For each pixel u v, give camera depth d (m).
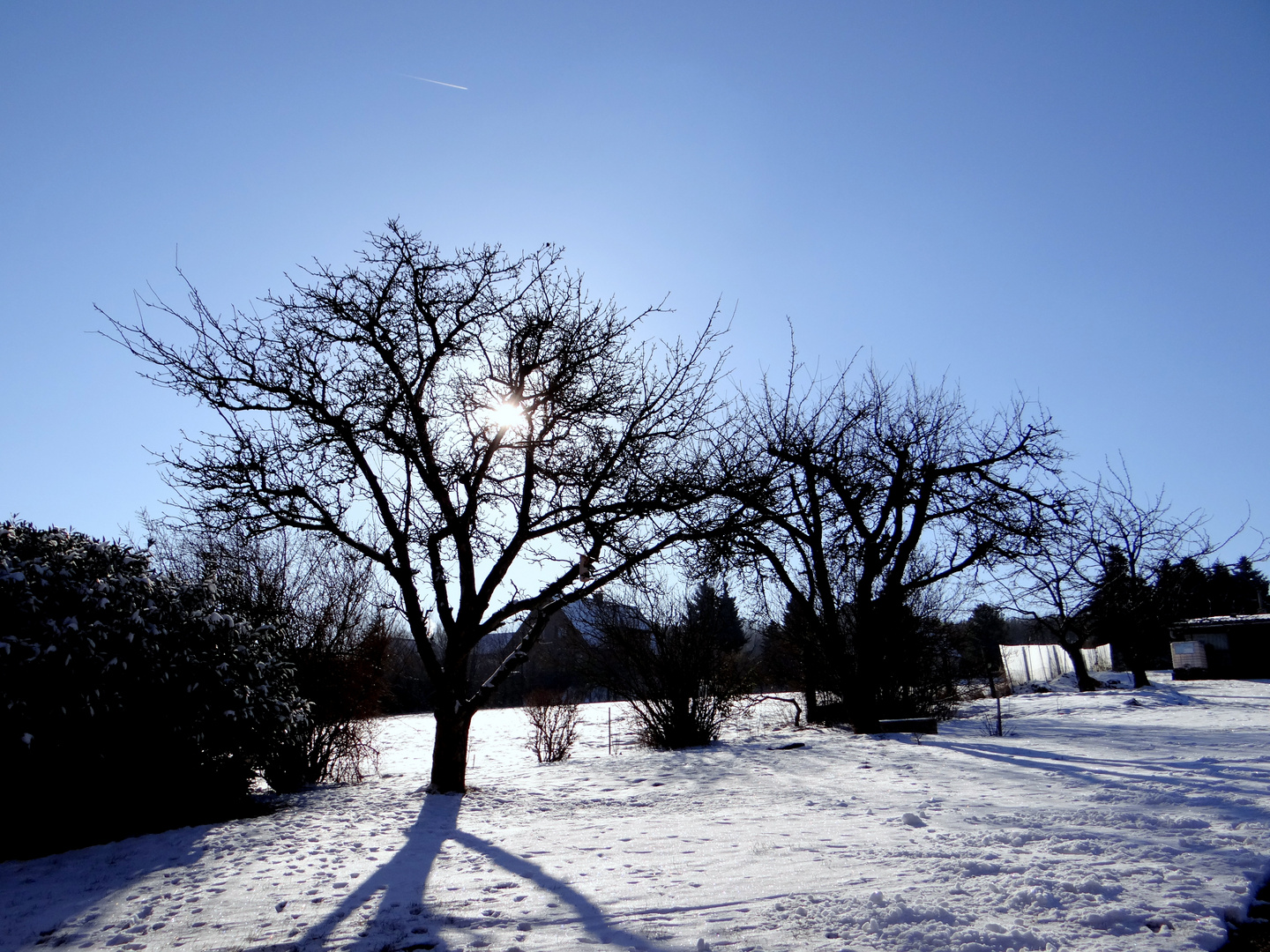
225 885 7.64
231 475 12.73
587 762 18.00
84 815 9.84
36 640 9.26
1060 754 14.19
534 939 5.68
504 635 48.69
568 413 14.08
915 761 14.40
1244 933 5.11
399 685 37.91
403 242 14.12
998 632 51.44
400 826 10.24
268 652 12.65
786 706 29.61
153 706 10.31
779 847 8.08
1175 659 35.75
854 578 23.23
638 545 13.92
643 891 6.71
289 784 14.69
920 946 5.04
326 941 5.93
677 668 21.30
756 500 14.62
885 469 19.91
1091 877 6.11
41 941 6.41
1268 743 14.16
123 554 11.05
